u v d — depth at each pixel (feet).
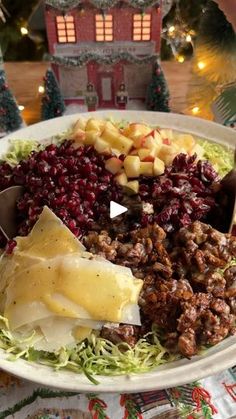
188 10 1.65
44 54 1.87
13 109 1.67
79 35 1.63
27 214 1.21
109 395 1.00
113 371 0.97
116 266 1.03
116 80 1.75
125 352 1.00
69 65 1.69
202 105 1.68
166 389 1.00
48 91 1.71
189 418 0.97
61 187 1.22
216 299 1.02
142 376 0.95
